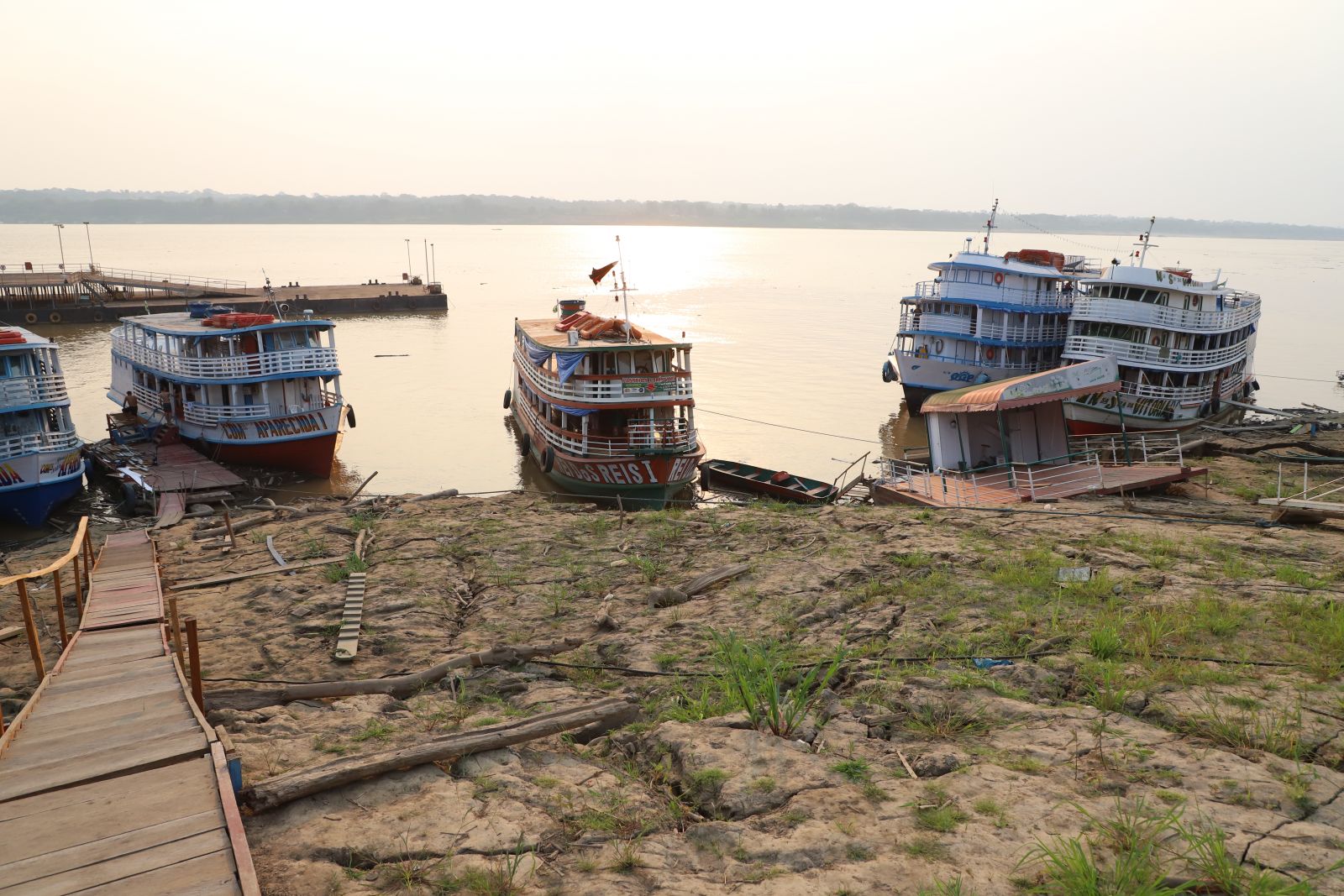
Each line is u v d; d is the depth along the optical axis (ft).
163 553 57.21
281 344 110.42
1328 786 22.50
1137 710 28.48
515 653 37.22
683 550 55.01
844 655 35.70
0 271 260.83
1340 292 410.11
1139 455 96.02
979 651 35.12
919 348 146.72
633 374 95.71
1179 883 18.08
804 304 321.73
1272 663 32.01
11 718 31.65
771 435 129.08
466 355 198.08
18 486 83.46
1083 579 43.83
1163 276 118.11
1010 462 76.07
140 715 26.00
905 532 56.59
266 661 37.93
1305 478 65.72
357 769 23.81
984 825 20.99
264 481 103.55
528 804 23.02
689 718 29.68
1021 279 136.26
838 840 20.66
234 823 18.70
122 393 131.23
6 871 17.26
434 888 19.03
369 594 46.83
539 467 108.78
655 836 21.56
